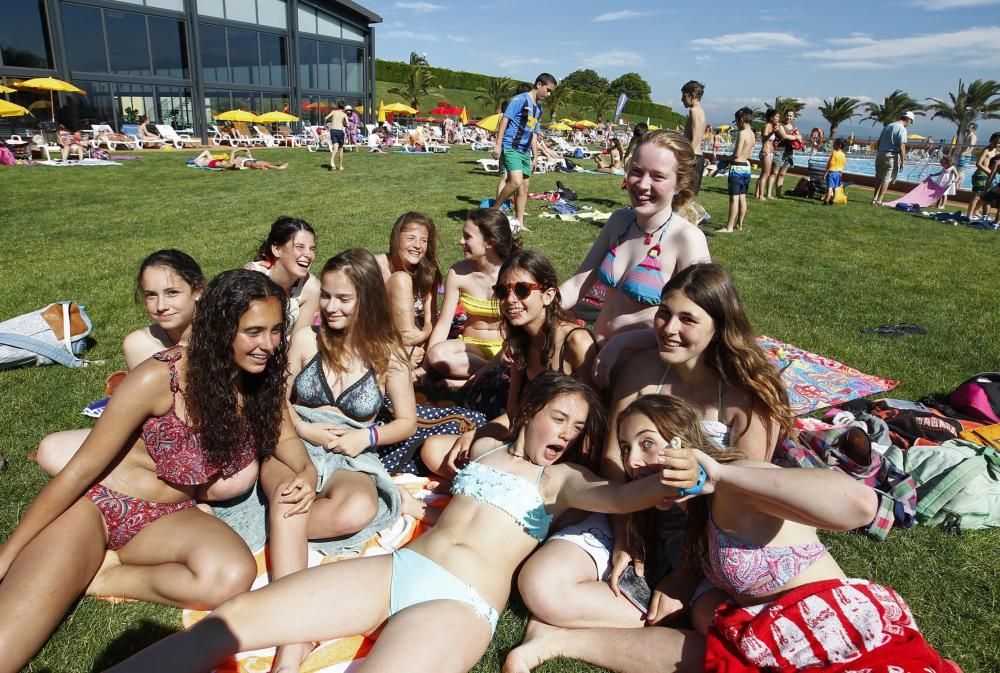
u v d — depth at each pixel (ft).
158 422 8.79
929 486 11.25
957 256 34.47
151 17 85.76
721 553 7.77
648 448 8.21
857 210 51.03
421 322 17.89
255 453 9.71
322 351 11.57
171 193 47.47
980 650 8.58
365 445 11.23
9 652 7.33
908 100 179.83
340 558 10.02
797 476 6.97
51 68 79.46
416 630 7.33
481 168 71.31
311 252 14.16
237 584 8.49
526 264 11.05
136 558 8.87
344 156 81.92
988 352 19.88
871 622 6.95
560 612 8.48
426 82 190.19
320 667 7.99
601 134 159.22
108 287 24.03
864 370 18.43
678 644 7.86
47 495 8.18
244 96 98.84
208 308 8.49
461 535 8.64
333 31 108.47
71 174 56.75
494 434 11.52
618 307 12.12
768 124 55.11
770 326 21.99
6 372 16.20
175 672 7.19
